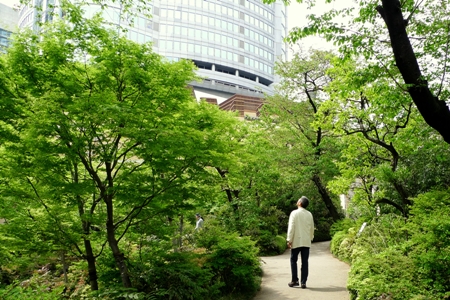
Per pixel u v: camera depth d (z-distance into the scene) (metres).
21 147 6.28
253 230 15.41
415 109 9.52
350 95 11.73
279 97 21.28
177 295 6.04
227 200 16.88
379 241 8.80
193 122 6.95
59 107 5.78
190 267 6.81
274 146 20.52
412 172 10.79
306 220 7.51
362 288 5.39
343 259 11.30
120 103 6.00
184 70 6.71
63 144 6.11
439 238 5.79
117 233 7.84
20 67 6.07
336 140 18.31
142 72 6.22
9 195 6.89
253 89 68.19
